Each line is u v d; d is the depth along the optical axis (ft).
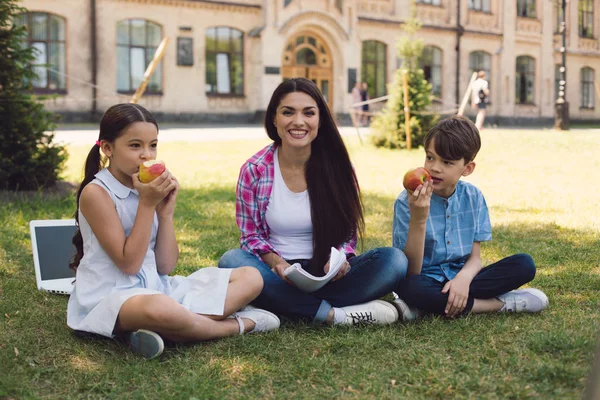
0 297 12.48
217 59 82.69
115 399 8.14
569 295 12.46
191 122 80.89
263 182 11.46
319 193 11.39
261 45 82.79
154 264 10.51
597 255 15.78
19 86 25.27
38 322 11.00
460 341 9.73
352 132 63.57
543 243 17.31
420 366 8.82
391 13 94.73
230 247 17.10
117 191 10.02
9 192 24.23
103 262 10.02
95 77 73.82
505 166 35.81
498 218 21.33
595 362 6.02
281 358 9.30
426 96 47.65
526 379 8.25
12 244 16.96
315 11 85.30
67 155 26.35
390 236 18.74
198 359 9.22
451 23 100.48
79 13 72.59
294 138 11.02
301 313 10.67
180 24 79.25
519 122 109.09
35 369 9.02
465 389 8.02
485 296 11.12
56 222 13.75
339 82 88.84
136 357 9.41
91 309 9.92
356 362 9.10
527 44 109.09
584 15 115.85
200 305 9.97
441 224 11.51
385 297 12.50
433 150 11.06
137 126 9.80
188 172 34.35
